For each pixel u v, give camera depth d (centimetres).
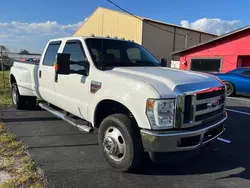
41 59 590
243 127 631
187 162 416
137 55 495
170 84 330
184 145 326
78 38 468
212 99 369
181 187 339
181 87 329
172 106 317
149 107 312
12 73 750
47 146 465
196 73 410
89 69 418
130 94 332
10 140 479
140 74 367
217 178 366
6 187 312
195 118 338
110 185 336
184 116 325
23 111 729
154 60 515
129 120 349
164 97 312
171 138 314
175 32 3119
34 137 511
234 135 565
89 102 413
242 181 359
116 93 352
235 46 1759
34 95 658
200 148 357
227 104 971
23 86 681
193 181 356
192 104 330
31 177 339
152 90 315
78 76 439
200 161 421
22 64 715
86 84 417
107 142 376
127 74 369
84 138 514
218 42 1862
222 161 424
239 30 1692
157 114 310
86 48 438
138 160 349
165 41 3041
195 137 335
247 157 442
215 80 396
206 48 1947
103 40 469
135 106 325
